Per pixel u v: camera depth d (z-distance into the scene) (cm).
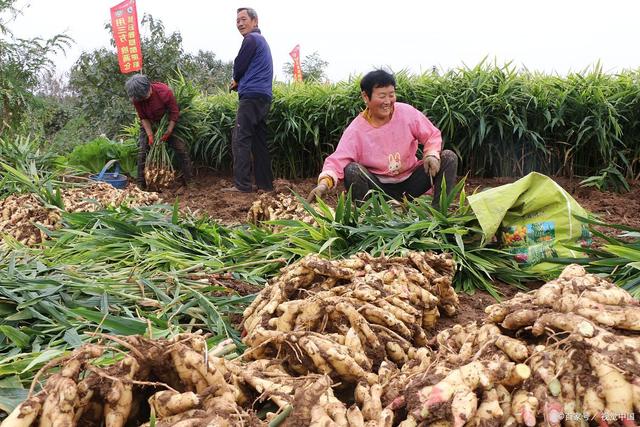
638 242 314
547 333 182
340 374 205
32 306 288
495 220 370
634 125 843
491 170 909
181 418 165
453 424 164
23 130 1334
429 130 523
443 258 327
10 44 1280
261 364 215
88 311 268
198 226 463
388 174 529
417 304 283
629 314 175
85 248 411
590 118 827
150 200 669
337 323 234
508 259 380
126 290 326
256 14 843
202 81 1961
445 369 184
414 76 949
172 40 1719
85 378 171
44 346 267
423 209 424
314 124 971
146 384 172
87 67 1648
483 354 186
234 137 856
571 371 169
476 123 862
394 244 362
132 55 1177
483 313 326
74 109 1733
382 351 230
